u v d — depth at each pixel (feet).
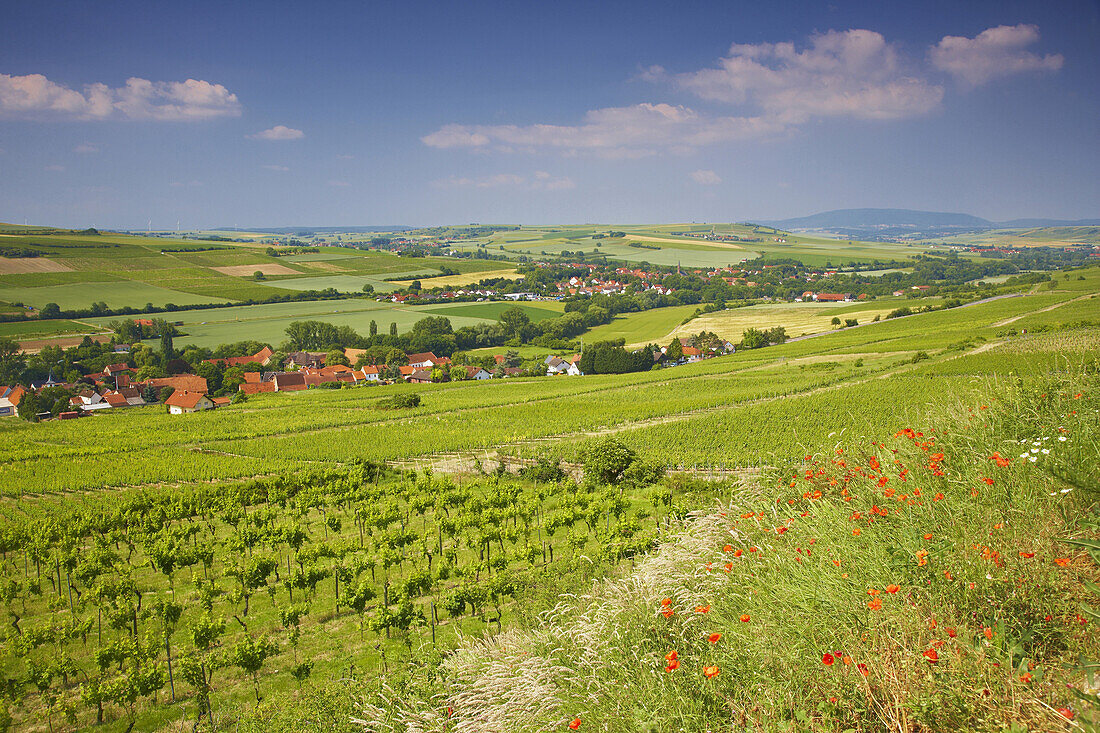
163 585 74.79
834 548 19.53
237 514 98.32
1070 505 17.84
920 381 161.89
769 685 15.81
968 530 18.26
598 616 22.95
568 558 67.67
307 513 98.99
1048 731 11.95
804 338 358.64
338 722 33.86
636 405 192.13
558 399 223.10
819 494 26.66
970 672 13.70
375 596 62.08
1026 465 19.90
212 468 139.85
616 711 17.26
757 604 19.04
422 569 69.46
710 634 18.02
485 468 132.87
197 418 215.31
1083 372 28.40
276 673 52.19
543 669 21.43
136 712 47.70
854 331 337.93
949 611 15.42
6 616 68.08
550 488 107.34
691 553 25.81
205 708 46.34
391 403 222.28
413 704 27.04
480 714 21.81
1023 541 17.04
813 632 16.53
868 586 17.12
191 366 340.80
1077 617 14.19
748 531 25.48
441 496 99.19
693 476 104.27
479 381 294.05
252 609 66.49
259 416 215.31
